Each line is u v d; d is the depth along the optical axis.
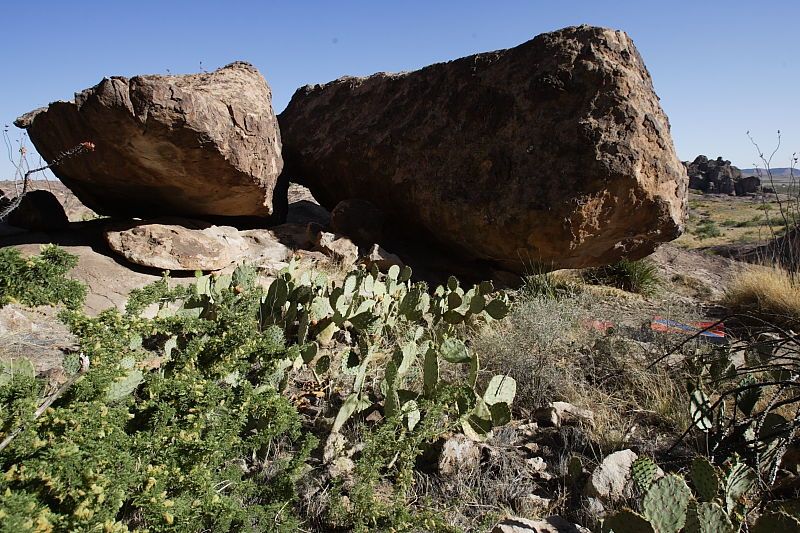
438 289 5.73
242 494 2.85
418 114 8.38
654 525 2.34
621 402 4.43
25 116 6.83
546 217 6.96
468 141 7.73
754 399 3.77
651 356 5.13
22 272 2.79
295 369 4.45
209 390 2.83
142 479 2.39
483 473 3.42
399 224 8.81
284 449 3.53
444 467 3.38
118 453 2.31
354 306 4.65
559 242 7.06
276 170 7.31
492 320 5.69
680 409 4.20
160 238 6.50
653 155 6.93
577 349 5.39
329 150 9.26
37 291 2.81
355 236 8.20
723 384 4.46
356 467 3.03
